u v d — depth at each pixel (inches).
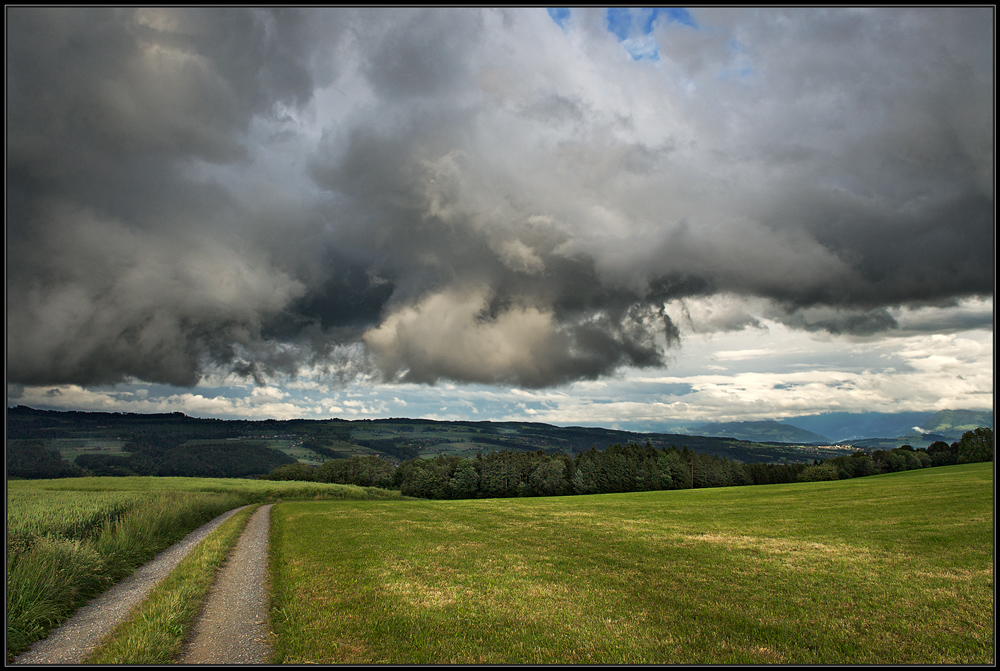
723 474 5226.4
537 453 5679.1
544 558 859.4
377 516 1628.9
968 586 625.3
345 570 751.1
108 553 765.9
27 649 437.1
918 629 493.7
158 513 1157.7
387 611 548.4
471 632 489.7
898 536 981.8
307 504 2327.8
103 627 496.7
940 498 1568.7
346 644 451.8
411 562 815.7
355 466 6063.0
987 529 984.9
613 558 858.8
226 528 1273.4
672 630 502.0
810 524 1231.5
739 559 839.7
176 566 789.9
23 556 581.0
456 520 1489.9
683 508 1822.1
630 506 1973.4
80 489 2731.3
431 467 5369.1
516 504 2241.6
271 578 705.0
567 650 448.1
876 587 639.1
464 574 732.0
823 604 578.9
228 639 462.9
